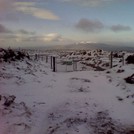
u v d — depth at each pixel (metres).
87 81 18.59
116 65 26.28
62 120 9.91
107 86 16.75
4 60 21.06
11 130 8.41
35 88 15.23
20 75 17.83
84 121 9.77
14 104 10.68
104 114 10.73
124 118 10.32
